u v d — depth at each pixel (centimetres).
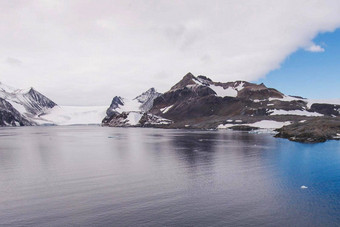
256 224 2100
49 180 3472
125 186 3131
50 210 2406
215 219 2194
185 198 2684
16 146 8150
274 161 4694
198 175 3653
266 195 2756
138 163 4681
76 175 3756
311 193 2816
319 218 2198
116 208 2436
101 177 3609
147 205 2503
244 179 3409
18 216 2284
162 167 4266
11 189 3062
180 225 2094
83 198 2719
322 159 4875
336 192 2845
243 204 2509
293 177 3494
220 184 3178
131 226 2083
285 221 2148
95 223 2136
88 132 19475
